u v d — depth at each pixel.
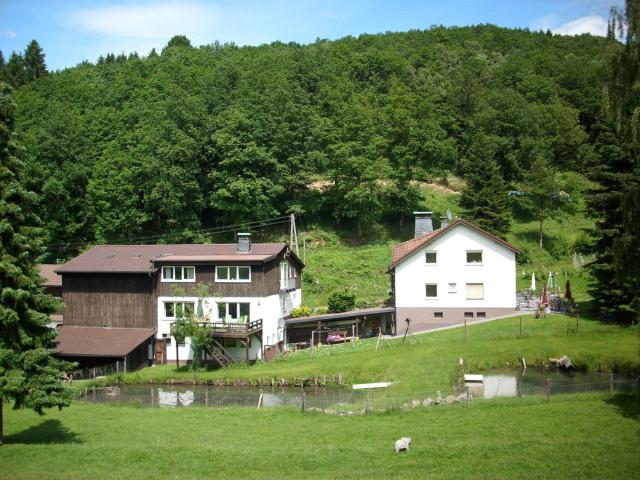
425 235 54.28
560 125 90.94
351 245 72.94
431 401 28.55
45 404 23.50
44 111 92.12
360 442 22.95
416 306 49.47
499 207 67.69
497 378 34.03
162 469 20.56
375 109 84.44
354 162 70.00
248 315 44.88
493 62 137.25
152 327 45.88
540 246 70.19
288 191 77.44
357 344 45.47
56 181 70.81
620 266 24.23
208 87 90.25
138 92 99.38
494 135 87.31
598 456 19.52
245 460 21.16
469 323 46.66
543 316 45.25
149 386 37.94
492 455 20.27
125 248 51.41
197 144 71.56
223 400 33.22
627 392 27.70
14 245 23.53
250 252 48.28
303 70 100.56
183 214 70.75
